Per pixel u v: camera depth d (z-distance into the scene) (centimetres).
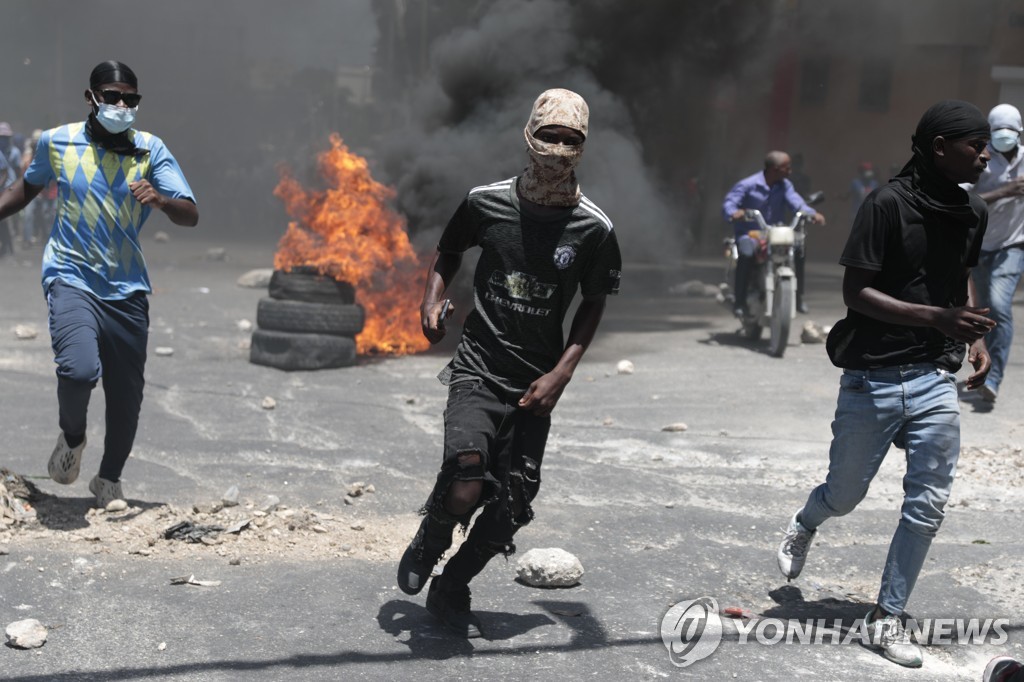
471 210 381
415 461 659
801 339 1173
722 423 784
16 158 1836
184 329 1189
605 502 588
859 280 391
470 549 394
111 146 493
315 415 782
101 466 529
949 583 475
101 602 416
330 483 603
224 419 758
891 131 2794
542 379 375
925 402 393
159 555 469
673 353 1096
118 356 507
